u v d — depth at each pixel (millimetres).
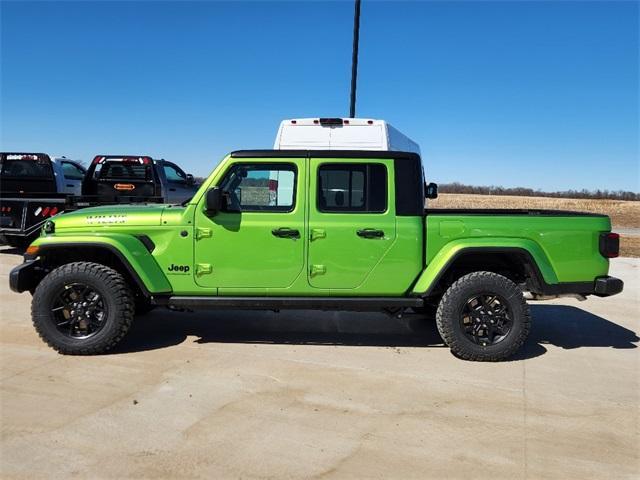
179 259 5363
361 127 8844
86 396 4273
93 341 5203
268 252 5336
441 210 6379
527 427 3879
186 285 5387
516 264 5641
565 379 4867
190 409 4062
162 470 3209
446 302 5281
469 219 5387
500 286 5254
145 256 5332
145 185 14055
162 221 5371
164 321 6625
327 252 5336
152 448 3465
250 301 5355
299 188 5344
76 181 15562
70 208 11812
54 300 5211
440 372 5000
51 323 5203
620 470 3316
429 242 5383
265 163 5371
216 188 5121
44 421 3822
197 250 5352
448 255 5301
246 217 5328
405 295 5445
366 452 3471
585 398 4430
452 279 5695
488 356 5273
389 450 3504
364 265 5355
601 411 4180
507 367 5172
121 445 3498
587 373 5039
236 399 4266
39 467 3219
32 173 13867
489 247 5285
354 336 6137
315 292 5391
